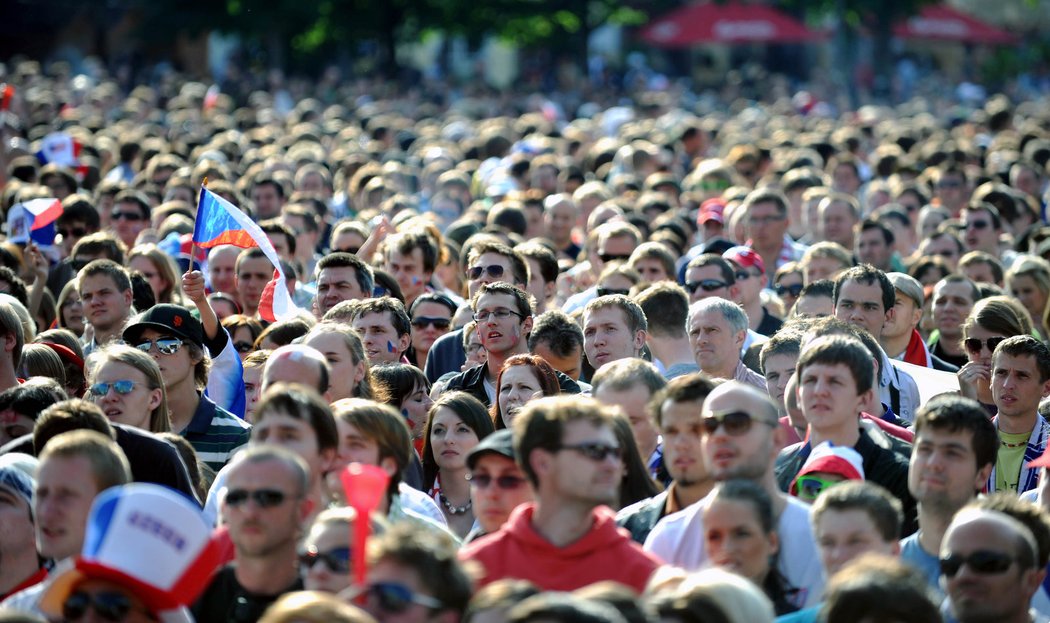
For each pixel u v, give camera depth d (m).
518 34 179.50
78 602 17.16
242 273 39.34
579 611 14.52
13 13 171.75
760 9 185.00
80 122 85.81
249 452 19.17
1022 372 28.20
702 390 22.25
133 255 39.25
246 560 19.05
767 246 46.12
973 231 48.09
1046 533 19.77
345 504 22.42
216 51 188.25
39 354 29.91
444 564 16.27
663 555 21.27
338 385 27.25
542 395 27.39
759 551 19.58
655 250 40.28
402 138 86.69
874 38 186.00
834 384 24.02
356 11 165.12
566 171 64.25
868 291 33.19
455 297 40.25
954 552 18.84
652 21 197.12
